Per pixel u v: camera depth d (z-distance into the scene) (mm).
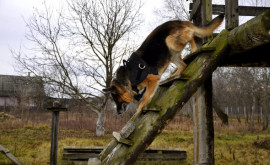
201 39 4176
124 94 3732
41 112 21500
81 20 13195
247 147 9648
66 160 6617
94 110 12414
